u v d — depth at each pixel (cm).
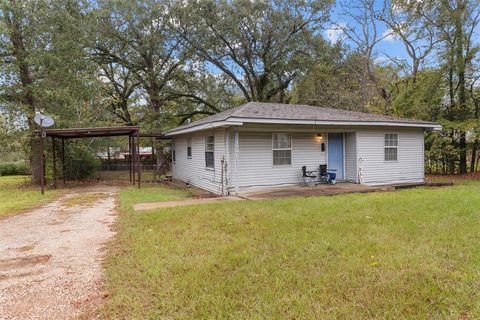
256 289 310
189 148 1383
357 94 2056
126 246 459
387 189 978
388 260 370
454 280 317
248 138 1009
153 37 1906
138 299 300
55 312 284
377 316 260
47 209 805
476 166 1647
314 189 974
